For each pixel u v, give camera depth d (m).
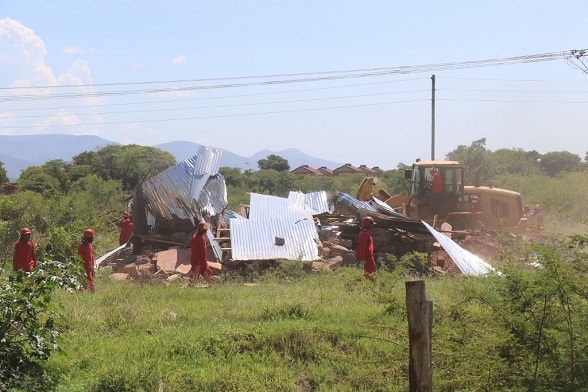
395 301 8.28
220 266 18.19
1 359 8.23
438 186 24.70
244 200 38.34
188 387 8.05
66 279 8.91
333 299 12.51
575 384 6.30
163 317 11.40
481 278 10.88
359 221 21.41
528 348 6.64
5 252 23.41
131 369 8.39
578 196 37.91
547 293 6.54
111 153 65.19
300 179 78.88
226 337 9.70
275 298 12.98
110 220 30.69
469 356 6.77
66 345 9.79
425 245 20.39
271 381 8.29
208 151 23.02
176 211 20.28
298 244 19.05
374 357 8.36
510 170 60.78
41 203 32.03
